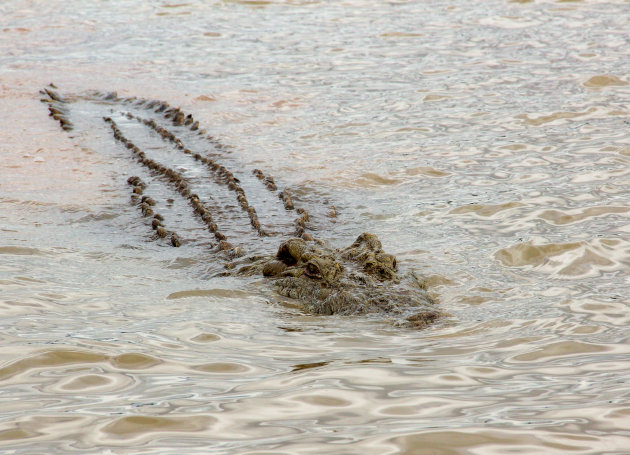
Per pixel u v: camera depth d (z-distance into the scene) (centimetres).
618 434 1608
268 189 4028
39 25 9038
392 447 1584
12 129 5466
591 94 5678
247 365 2100
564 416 1702
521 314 2470
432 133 5059
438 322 2438
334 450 1574
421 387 1909
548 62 6700
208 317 2550
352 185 4191
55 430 1694
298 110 5800
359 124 5372
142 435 1664
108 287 2867
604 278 2764
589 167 4147
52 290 2789
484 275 2884
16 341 2258
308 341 2322
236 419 1739
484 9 9012
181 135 5288
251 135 5250
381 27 8400
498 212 3594
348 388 1908
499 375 1983
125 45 8106
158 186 4175
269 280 2922
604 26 7919
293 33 8319
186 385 1950
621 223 3316
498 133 4950
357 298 2633
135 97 6362
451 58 7044
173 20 9088
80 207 3931
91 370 2055
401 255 3131
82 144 5116
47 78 7012
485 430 1645
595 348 2142
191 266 3134
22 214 3838
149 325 2444
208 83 6669
